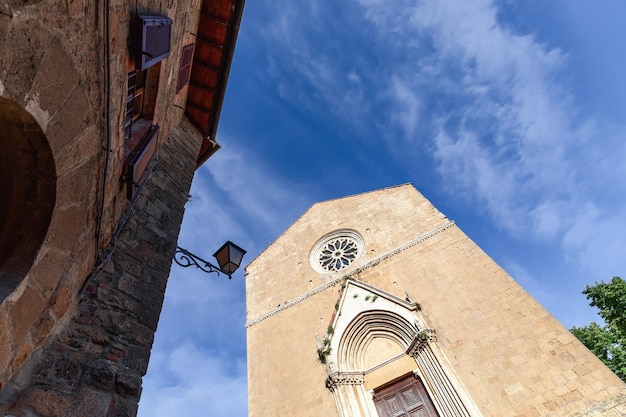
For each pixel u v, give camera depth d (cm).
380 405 1379
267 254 2227
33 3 229
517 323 1294
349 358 1511
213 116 1056
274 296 1970
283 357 1647
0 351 252
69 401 316
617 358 1884
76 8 282
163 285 517
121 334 409
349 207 2186
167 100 757
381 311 1564
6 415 273
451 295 1477
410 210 1942
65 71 277
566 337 1193
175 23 661
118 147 445
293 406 1458
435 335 1384
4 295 248
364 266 1788
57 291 330
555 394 1099
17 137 260
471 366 1260
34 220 282
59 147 280
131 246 509
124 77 420
